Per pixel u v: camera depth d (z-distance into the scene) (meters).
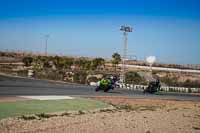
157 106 23.92
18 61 99.12
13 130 11.67
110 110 19.25
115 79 35.56
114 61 89.69
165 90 53.59
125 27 57.28
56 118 14.87
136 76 67.56
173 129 14.86
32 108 16.56
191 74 100.12
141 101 26.34
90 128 13.38
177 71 105.62
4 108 15.69
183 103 28.27
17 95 21.94
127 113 18.84
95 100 22.92
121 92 36.91
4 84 32.66
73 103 20.08
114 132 12.98
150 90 41.22
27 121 13.52
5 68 68.88
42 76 56.81
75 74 61.59
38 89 29.20
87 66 84.62
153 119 17.44
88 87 40.75
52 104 18.69
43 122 13.68
